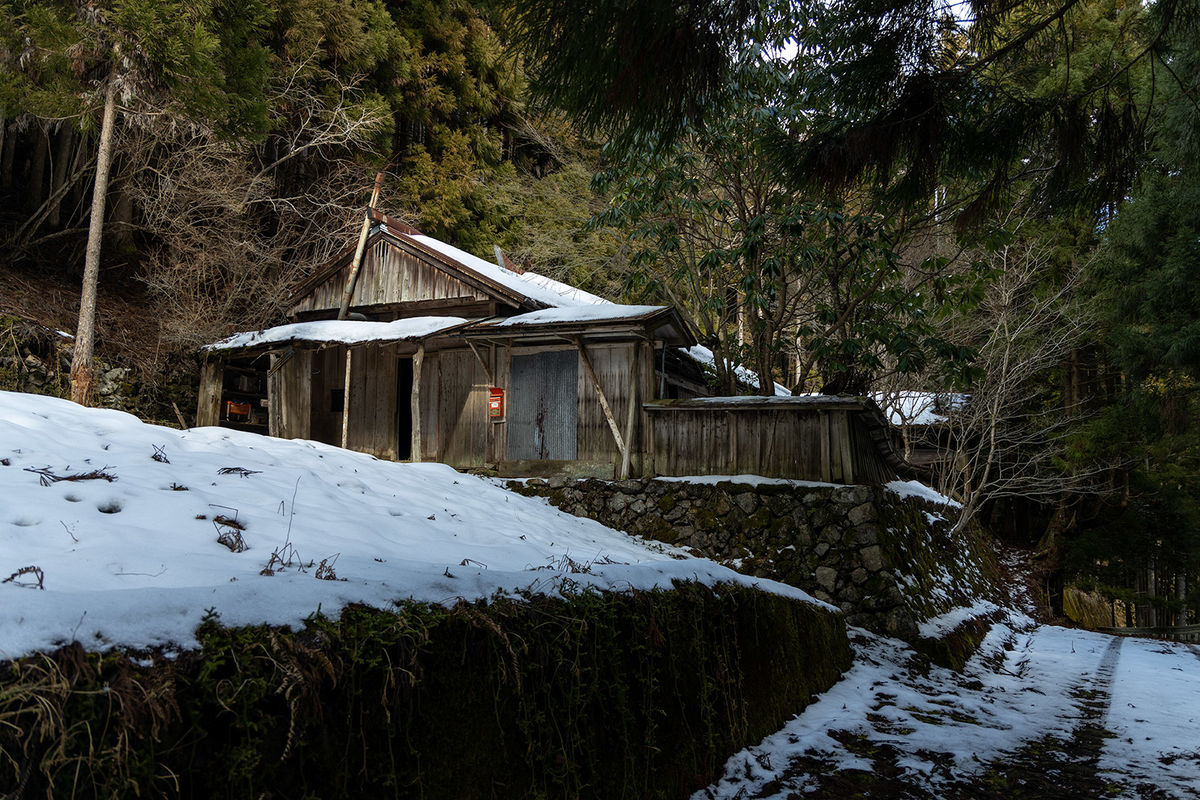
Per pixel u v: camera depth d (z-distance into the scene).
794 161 3.85
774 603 5.80
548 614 3.19
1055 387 21.11
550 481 10.94
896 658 7.89
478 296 13.48
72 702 1.65
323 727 2.17
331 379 14.24
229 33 11.55
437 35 22.12
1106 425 17.91
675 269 14.44
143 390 13.52
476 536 5.74
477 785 2.67
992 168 3.99
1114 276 15.00
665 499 10.22
